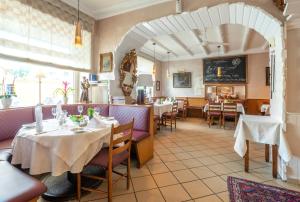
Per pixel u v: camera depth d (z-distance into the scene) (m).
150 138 2.98
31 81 2.98
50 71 3.28
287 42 2.30
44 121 2.26
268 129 2.38
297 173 2.22
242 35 5.31
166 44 6.16
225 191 2.03
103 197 1.90
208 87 7.60
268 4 2.43
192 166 2.70
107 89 3.72
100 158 1.84
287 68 2.30
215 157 3.08
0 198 0.94
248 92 6.99
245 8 2.61
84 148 1.67
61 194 1.91
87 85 3.65
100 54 3.82
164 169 2.60
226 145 3.77
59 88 3.44
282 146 2.23
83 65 3.62
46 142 1.62
